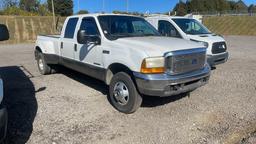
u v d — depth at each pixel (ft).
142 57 17.06
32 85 26.25
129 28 22.16
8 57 48.21
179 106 20.02
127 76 18.17
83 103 20.94
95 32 21.40
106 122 17.43
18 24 122.01
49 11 222.69
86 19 22.90
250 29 140.15
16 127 16.67
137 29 22.54
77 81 27.71
